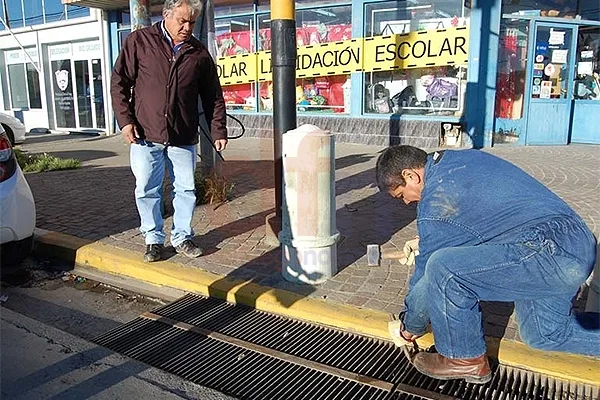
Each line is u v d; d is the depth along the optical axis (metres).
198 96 4.59
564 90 10.27
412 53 10.11
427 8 9.94
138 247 4.85
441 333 2.70
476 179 2.65
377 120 10.75
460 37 9.62
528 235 2.51
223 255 4.62
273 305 3.72
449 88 9.99
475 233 2.65
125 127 4.12
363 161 8.98
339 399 2.79
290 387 2.91
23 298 4.20
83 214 5.97
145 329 3.58
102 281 4.48
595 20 10.31
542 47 9.94
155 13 13.10
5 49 17.45
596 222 5.21
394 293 3.81
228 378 3.01
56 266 4.85
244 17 12.20
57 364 3.15
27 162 9.12
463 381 2.86
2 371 3.07
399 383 2.88
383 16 10.40
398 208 5.98
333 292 3.86
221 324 3.61
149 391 2.88
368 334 3.38
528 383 2.84
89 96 15.69
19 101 17.66
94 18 14.69
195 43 4.31
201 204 6.30
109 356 3.25
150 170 4.31
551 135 10.31
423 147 10.30
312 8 11.16
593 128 10.48
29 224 4.41
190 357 3.23
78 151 11.65
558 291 2.60
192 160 4.50
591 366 2.88
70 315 3.88
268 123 12.27
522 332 2.94
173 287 4.19
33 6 16.23
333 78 11.28
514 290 2.61
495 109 9.95
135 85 4.21
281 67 4.52
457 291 2.60
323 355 3.20
